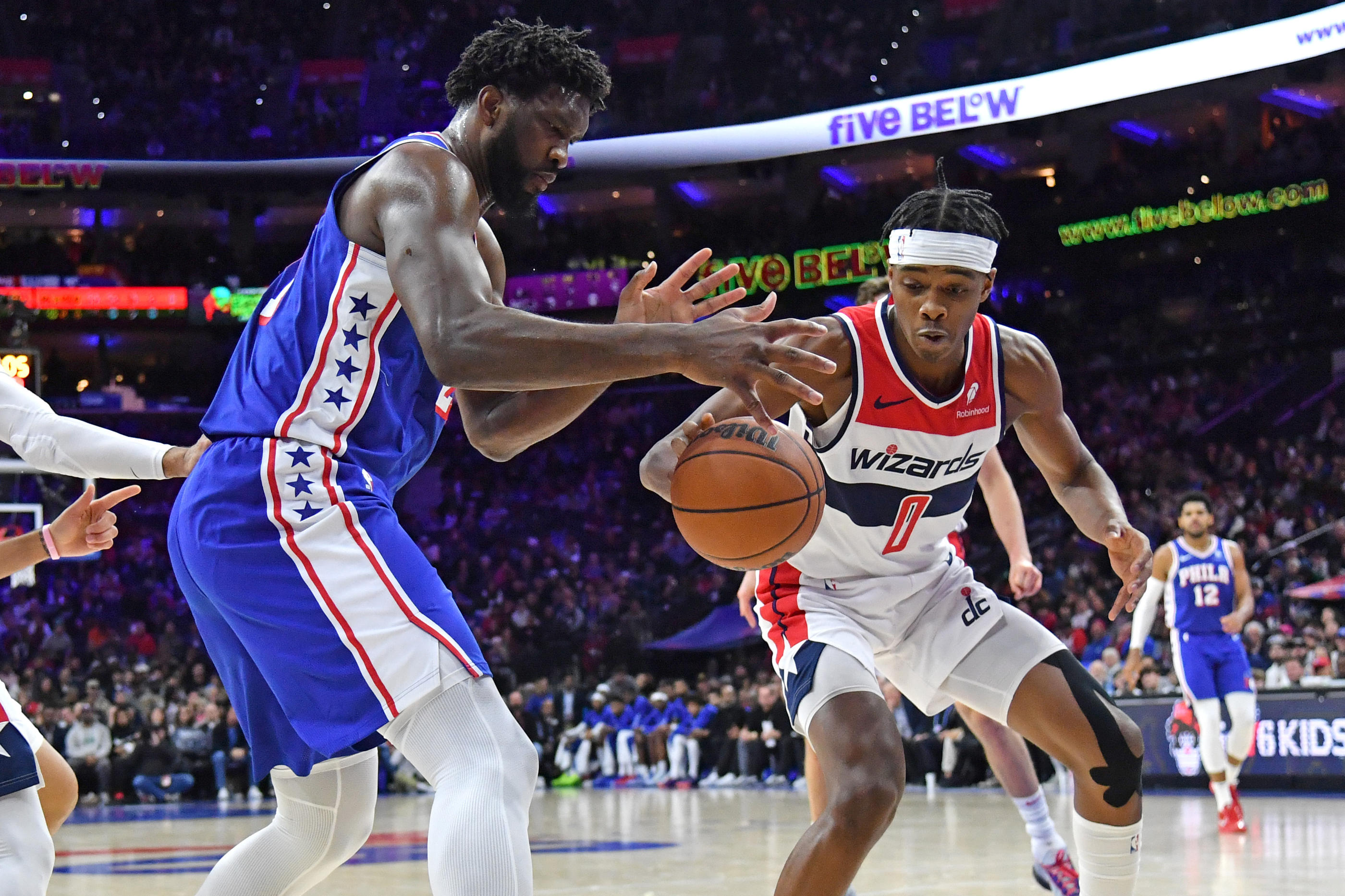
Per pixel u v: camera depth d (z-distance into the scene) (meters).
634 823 8.71
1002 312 24.55
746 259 23.53
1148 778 10.47
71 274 23.75
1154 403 22.67
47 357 25.05
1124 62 17.77
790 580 3.12
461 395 2.48
